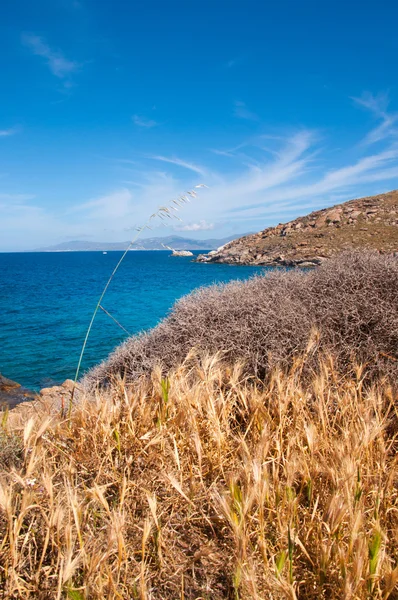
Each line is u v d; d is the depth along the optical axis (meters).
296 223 81.62
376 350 3.99
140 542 1.97
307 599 1.68
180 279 44.38
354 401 2.99
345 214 75.38
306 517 2.03
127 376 5.06
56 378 10.80
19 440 2.69
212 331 4.73
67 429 2.86
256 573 1.71
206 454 2.55
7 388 9.88
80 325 18.03
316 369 3.95
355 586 1.51
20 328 17.45
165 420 2.79
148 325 17.86
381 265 4.90
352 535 1.61
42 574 1.78
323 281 5.16
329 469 2.09
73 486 2.22
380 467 2.32
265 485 1.85
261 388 3.88
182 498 2.23
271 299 5.04
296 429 2.66
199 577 1.87
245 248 78.06
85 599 1.49
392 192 82.06
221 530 2.02
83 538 1.88
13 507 1.95
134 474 2.43
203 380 3.10
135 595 1.63
